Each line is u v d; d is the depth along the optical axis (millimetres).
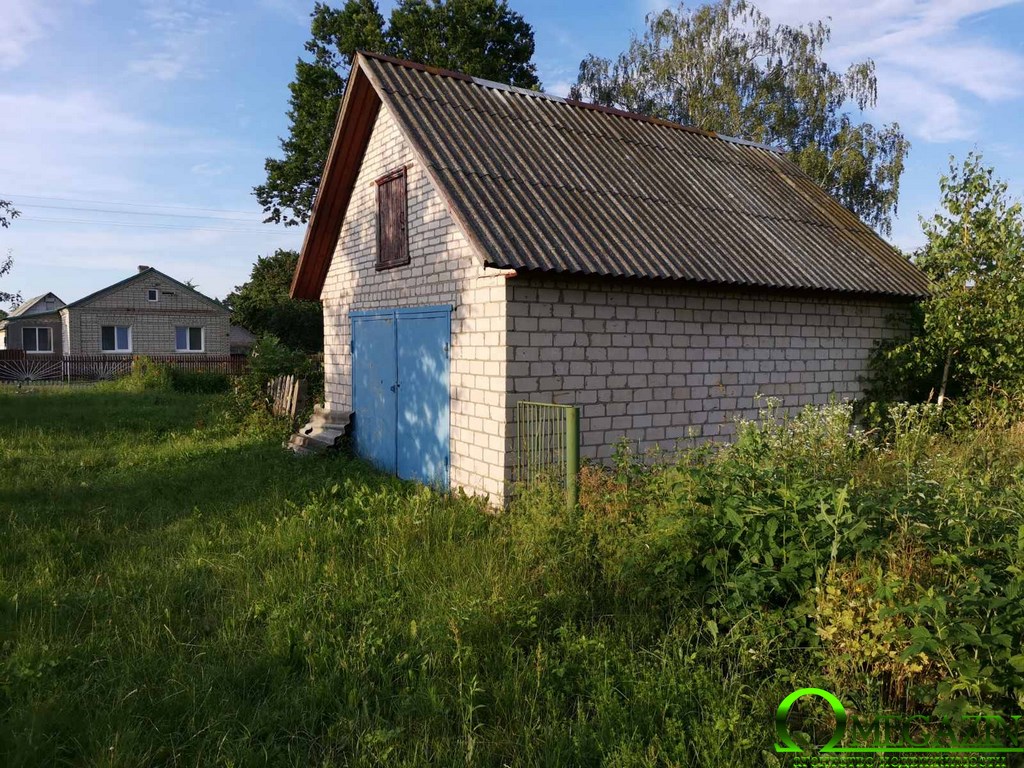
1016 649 2967
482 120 8891
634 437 7641
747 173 11008
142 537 6145
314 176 26625
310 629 4141
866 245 10297
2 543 5879
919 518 3891
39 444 11141
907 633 3059
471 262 7426
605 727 3131
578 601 4320
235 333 40906
